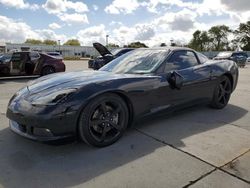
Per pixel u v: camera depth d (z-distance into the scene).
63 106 2.66
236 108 4.89
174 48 4.09
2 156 2.75
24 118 2.72
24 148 2.95
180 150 2.94
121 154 2.83
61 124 2.65
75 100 2.71
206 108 4.81
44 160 2.68
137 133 3.45
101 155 2.80
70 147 2.98
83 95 2.77
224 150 2.95
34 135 2.74
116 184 2.27
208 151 2.92
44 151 2.88
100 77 3.19
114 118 3.10
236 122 3.99
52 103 2.67
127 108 3.21
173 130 3.58
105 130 3.00
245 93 6.64
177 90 3.77
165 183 2.28
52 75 3.60
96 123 2.90
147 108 3.39
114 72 3.73
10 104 3.01
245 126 3.82
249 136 3.40
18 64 9.98
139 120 3.36
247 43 68.56
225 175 2.42
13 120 2.88
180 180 2.33
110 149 2.96
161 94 3.54
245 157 2.78
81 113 2.76
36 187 2.21
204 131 3.57
